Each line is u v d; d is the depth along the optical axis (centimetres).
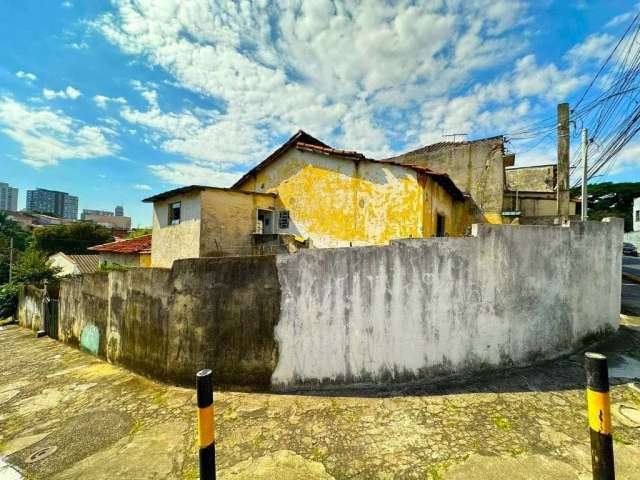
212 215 917
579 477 224
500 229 392
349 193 829
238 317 392
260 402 353
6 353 744
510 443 264
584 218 984
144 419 344
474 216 1141
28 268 1547
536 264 411
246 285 391
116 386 446
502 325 390
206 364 401
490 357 384
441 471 237
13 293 1267
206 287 407
